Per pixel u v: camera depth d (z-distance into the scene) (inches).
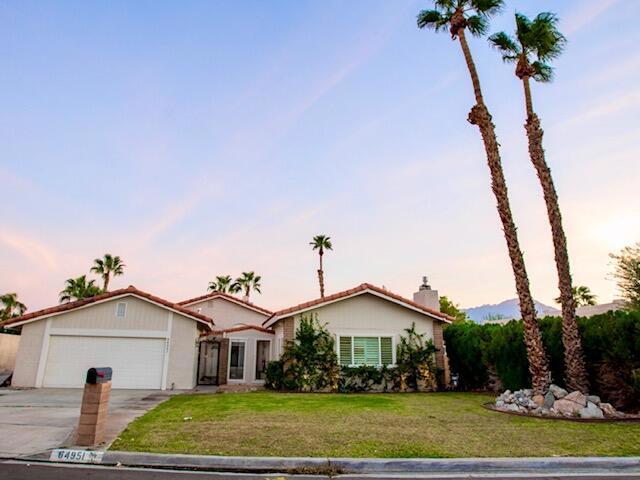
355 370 708.7
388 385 716.7
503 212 511.2
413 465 246.4
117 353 705.6
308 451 267.0
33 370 679.1
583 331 475.5
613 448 276.4
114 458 255.1
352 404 494.3
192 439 296.0
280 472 240.4
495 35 572.1
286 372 713.0
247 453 261.4
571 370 448.5
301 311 733.9
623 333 418.9
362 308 755.4
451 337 781.3
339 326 741.3
